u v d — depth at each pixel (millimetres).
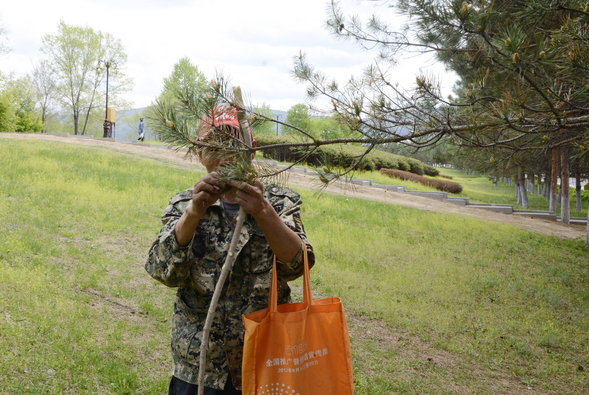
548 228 18078
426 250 10414
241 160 1489
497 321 6617
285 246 1504
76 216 8172
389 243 10500
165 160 21000
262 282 1633
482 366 5129
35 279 5004
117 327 4324
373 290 7117
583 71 2375
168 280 1544
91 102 41969
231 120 1638
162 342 4277
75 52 40875
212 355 1594
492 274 9086
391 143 2691
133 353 3945
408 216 14641
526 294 8055
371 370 4535
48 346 3666
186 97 1520
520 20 2832
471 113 2773
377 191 21547
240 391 1630
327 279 7281
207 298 1606
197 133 1560
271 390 1423
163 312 4926
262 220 1450
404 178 29328
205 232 1644
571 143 2979
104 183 11773
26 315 4109
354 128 2666
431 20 2678
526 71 2363
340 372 1488
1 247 5797
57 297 4691
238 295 1636
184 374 1632
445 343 5512
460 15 2391
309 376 1461
